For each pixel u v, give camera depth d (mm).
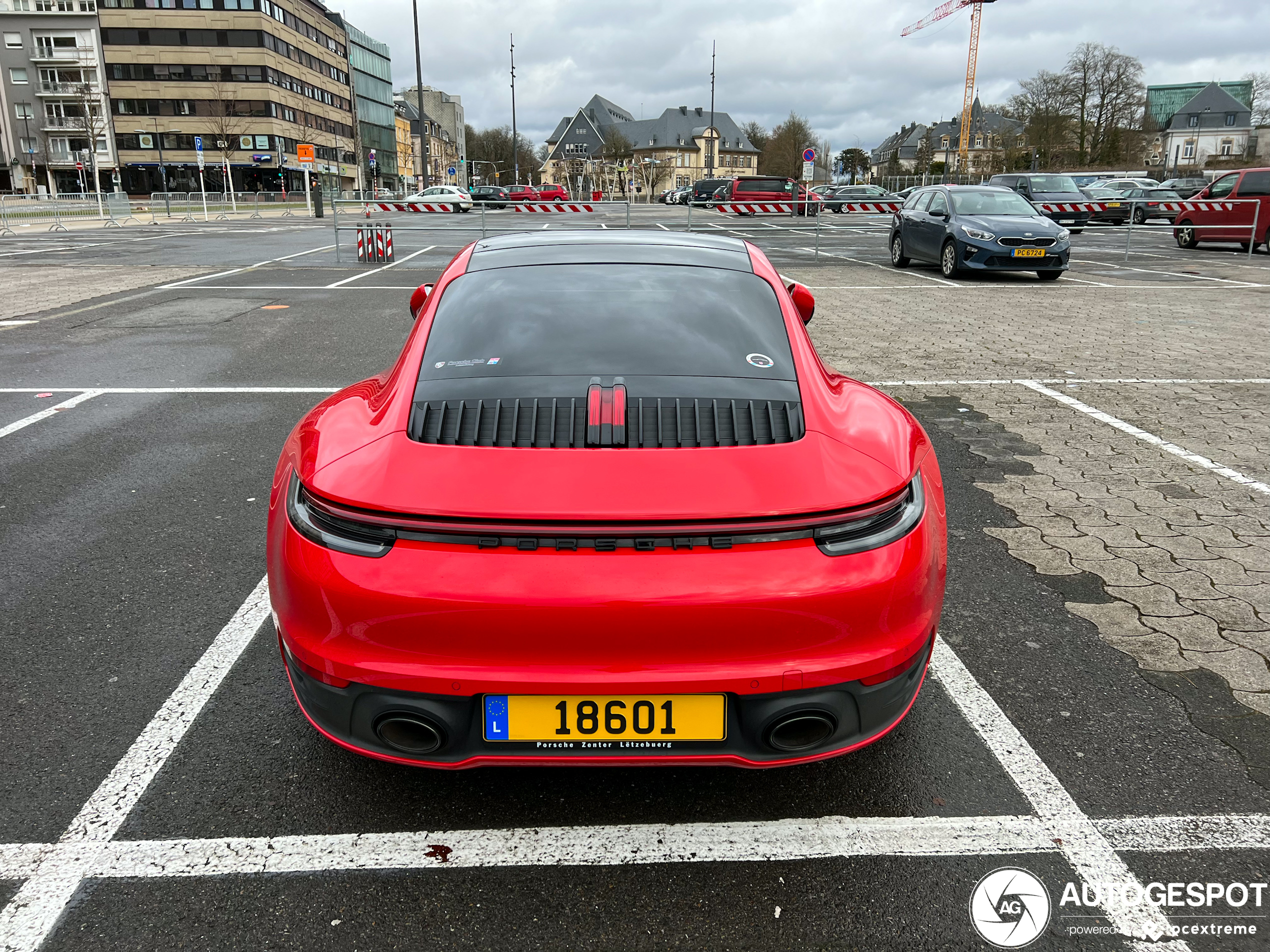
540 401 2254
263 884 2049
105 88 82250
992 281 14555
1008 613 3373
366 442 2182
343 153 104625
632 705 1938
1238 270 16266
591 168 135250
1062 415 6195
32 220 38312
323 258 17969
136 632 3193
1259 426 5926
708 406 2258
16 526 4133
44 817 2254
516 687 1897
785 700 1942
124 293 12406
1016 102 77125
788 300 2826
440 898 2016
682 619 1874
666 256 2969
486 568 1892
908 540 2059
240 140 84125
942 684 2904
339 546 1969
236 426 5758
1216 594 3514
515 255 2977
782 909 1988
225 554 3846
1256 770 2463
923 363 7898
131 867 2092
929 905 1999
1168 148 118875
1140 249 21344
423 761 2000
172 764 2471
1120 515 4359
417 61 44125
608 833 2223
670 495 1951
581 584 1871
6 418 5961
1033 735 2625
